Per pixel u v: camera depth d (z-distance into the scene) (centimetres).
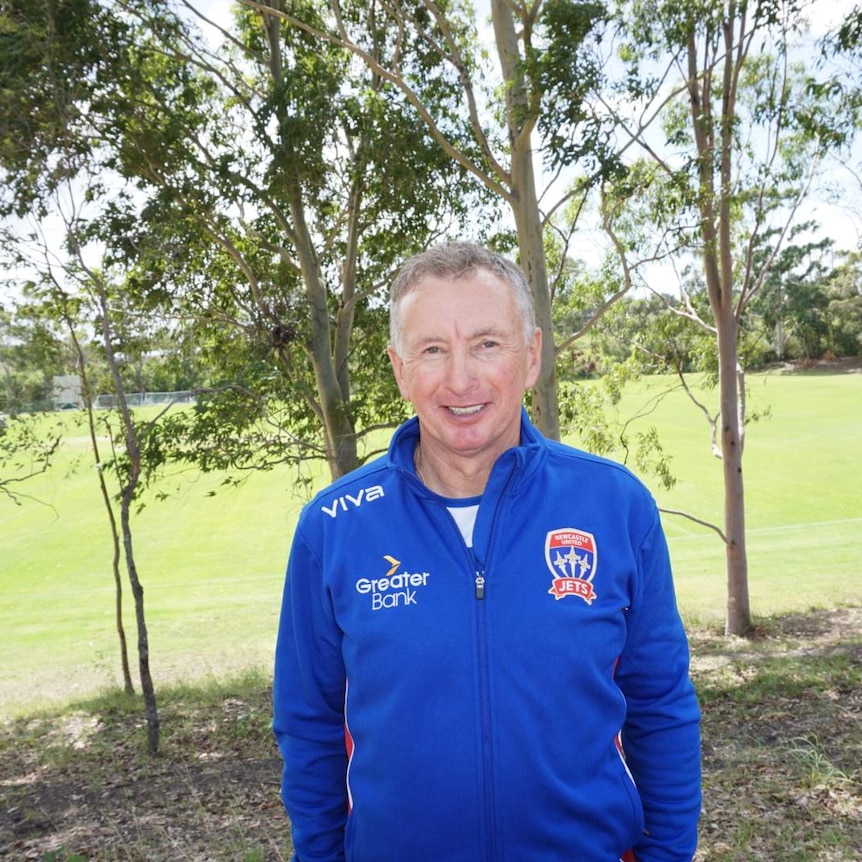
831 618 1512
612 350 1641
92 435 1154
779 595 1750
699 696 939
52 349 1116
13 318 1087
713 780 596
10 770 864
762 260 1636
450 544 169
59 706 1200
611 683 169
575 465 180
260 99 1366
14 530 3256
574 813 162
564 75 895
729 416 1508
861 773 579
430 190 1318
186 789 728
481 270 177
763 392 7175
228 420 1286
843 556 2100
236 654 1538
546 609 164
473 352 174
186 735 952
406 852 163
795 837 476
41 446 1130
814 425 5088
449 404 174
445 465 182
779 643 1332
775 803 535
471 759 160
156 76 1277
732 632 1484
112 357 891
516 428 185
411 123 1208
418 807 162
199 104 1305
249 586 2175
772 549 2259
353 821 174
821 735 715
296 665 186
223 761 833
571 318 1566
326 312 1462
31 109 961
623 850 172
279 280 1491
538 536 169
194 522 3162
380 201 1366
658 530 181
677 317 1620
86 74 1082
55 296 1070
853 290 8175
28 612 2030
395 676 164
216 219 1295
